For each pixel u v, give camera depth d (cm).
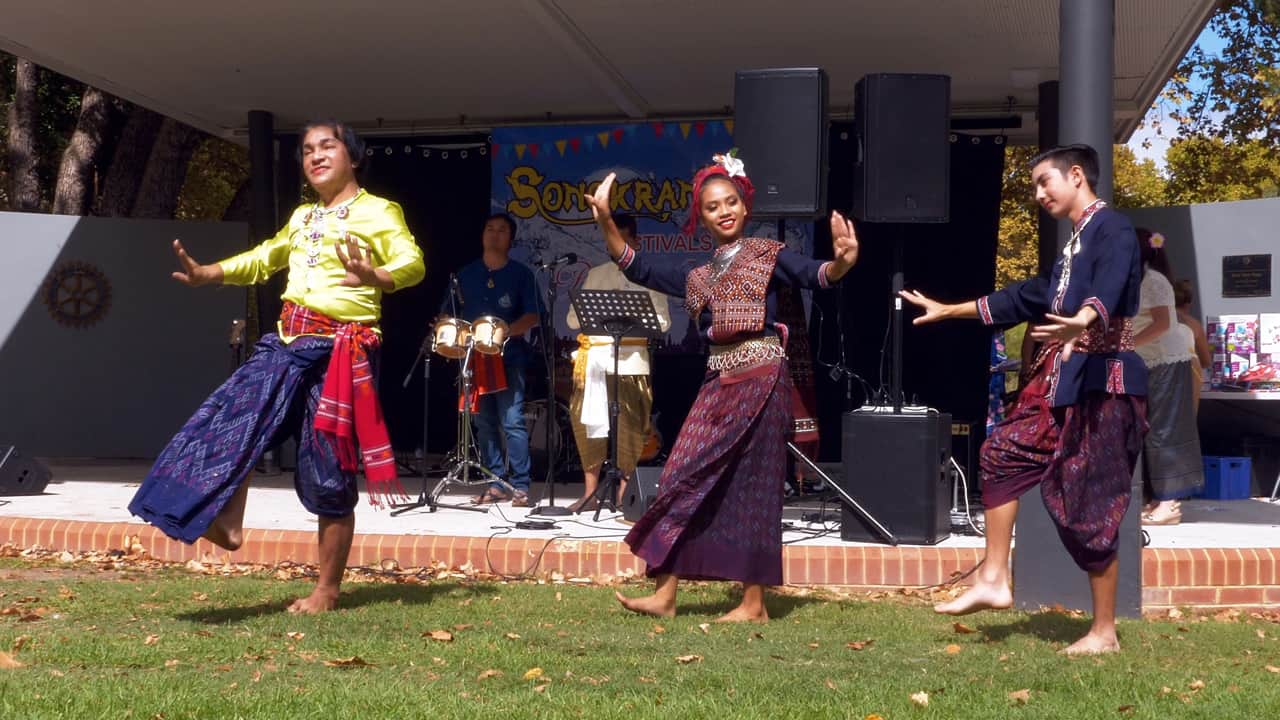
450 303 819
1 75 1867
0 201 1927
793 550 586
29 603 479
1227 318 920
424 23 819
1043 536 521
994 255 1042
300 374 449
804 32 832
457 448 898
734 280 464
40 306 1188
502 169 1066
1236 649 431
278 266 484
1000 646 424
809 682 352
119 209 1523
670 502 466
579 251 1056
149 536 647
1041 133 952
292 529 662
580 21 809
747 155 632
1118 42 828
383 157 1122
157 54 902
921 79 623
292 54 898
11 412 1183
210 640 398
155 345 1184
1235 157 2150
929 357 1041
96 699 304
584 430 788
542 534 660
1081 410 404
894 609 515
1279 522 738
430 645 400
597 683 348
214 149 1962
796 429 805
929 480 628
